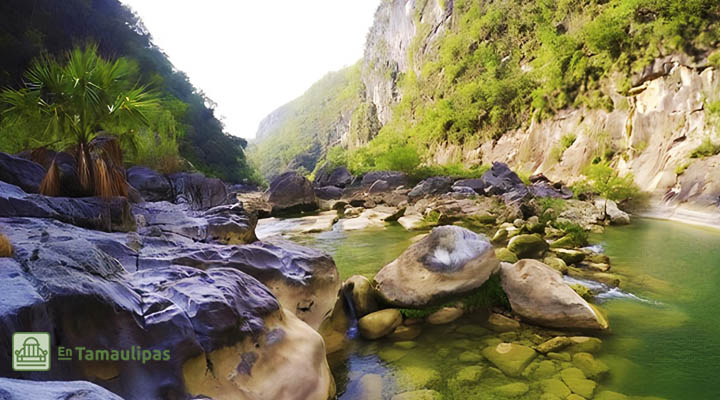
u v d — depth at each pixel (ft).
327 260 17.63
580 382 12.32
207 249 15.88
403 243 34.04
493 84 130.93
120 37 158.71
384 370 13.64
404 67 289.33
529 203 43.34
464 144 142.31
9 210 14.11
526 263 18.67
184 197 46.47
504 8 159.22
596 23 80.23
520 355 14.16
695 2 59.98
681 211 42.29
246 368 9.80
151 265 13.73
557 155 86.53
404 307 17.72
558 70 92.48
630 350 14.42
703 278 22.47
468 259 18.37
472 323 17.19
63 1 135.44
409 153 89.61
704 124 53.36
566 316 16.15
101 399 4.94
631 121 69.41
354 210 56.34
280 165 490.90
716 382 12.25
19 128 29.48
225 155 212.23
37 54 102.42
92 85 18.02
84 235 13.84
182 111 134.62
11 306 6.95
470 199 52.95
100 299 8.30
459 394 11.97
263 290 12.38
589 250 28.35
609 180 50.90
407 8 280.92
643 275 23.27
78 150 18.45
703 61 57.11
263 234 40.91
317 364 11.22
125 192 19.30
